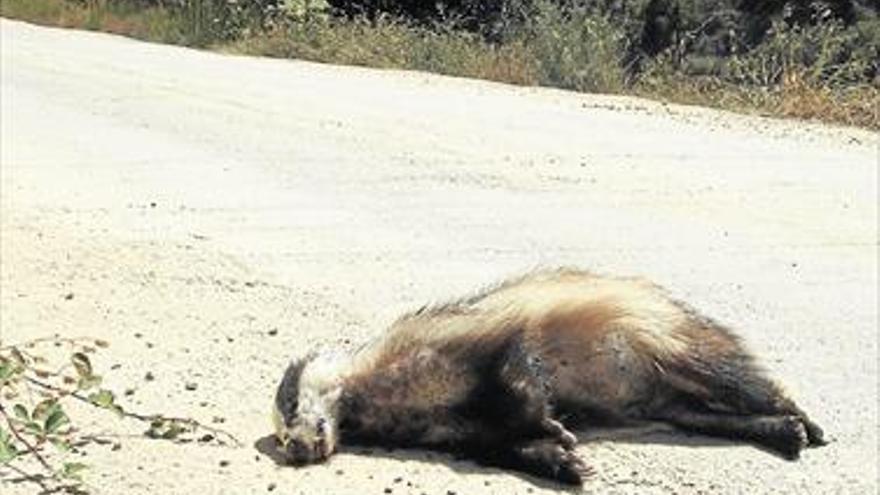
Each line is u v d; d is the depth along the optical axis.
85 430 7.79
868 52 22.28
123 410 7.76
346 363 7.64
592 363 7.70
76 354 7.80
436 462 7.52
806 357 9.70
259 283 10.94
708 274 11.59
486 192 14.35
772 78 22.30
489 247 12.28
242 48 27.23
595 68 22.86
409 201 13.92
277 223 12.91
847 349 9.87
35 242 11.94
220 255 11.70
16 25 30.23
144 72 22.89
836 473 7.65
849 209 13.89
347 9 29.00
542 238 12.62
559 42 23.62
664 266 11.81
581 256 12.05
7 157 15.79
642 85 22.88
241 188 14.34
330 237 12.44
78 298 10.43
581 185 14.73
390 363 7.57
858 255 12.26
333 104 19.66
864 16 23.28
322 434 7.41
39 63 23.94
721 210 13.77
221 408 8.26
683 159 16.16
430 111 19.20
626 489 7.33
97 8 30.86
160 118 18.44
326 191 14.27
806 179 15.22
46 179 14.60
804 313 10.64
